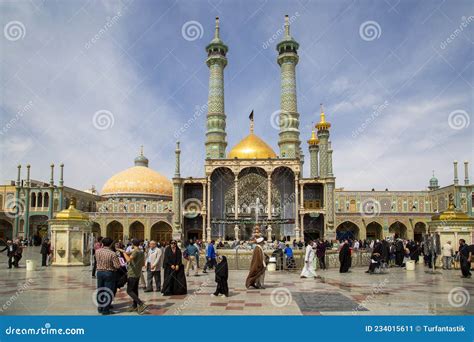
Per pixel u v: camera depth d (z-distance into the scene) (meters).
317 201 65.50
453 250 25.81
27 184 67.69
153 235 71.12
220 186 65.94
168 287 14.64
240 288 16.41
